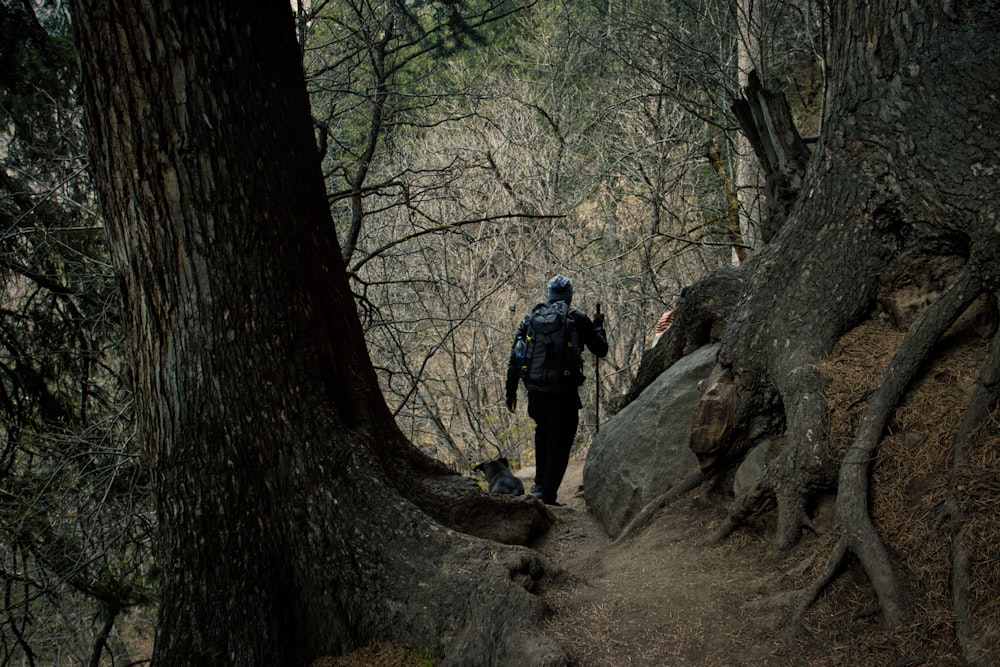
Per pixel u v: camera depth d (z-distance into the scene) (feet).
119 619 32.24
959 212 11.23
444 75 49.90
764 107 18.22
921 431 10.78
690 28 38.32
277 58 11.69
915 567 9.56
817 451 11.59
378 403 13.21
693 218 43.45
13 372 22.40
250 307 11.34
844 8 12.85
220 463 11.27
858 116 12.56
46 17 23.91
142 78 10.72
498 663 9.99
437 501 13.26
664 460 16.14
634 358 47.96
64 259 22.56
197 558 11.19
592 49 46.73
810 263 13.16
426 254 41.37
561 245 48.44
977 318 11.35
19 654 27.89
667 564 12.53
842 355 12.43
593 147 50.57
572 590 11.60
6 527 21.62
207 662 10.91
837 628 9.54
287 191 11.75
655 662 9.78
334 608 11.19
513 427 45.93
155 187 11.03
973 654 8.27
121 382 22.86
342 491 11.50
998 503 9.18
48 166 22.67
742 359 13.64
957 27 11.43
